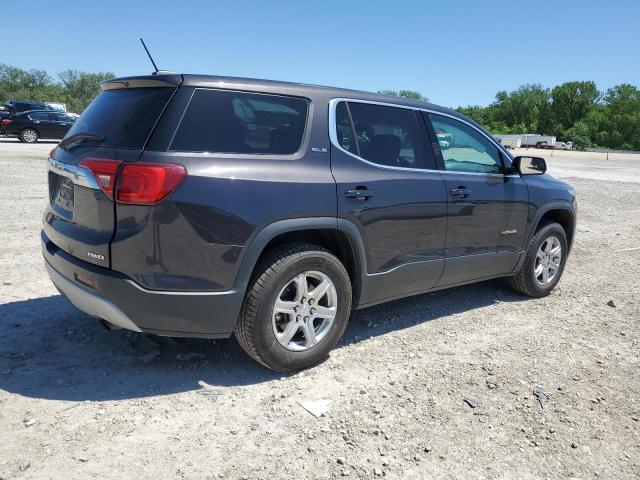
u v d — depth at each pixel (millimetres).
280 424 2969
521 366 3854
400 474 2615
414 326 4539
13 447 2631
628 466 2795
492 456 2799
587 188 16391
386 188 3824
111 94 3486
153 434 2812
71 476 2453
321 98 3688
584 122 113000
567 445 2936
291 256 3332
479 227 4594
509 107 130125
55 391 3172
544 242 5375
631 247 8281
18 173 13086
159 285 2984
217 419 2984
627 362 4023
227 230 3074
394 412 3148
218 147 3156
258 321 3264
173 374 3463
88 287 3148
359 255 3721
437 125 4457
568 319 4898
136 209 2930
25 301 4594
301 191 3346
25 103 29281
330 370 3637
